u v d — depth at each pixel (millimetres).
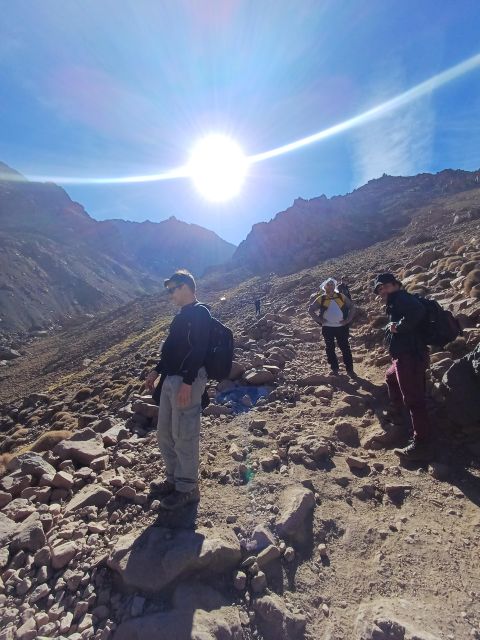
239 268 65438
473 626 2209
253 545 2775
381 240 44812
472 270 8383
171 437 3213
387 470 3877
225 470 3830
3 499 3424
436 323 3957
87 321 104000
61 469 4105
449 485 3547
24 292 138875
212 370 3113
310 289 18047
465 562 2701
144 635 2072
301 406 5586
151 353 21531
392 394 4805
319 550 2854
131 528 2990
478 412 3965
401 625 2115
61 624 2211
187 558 2467
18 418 16703
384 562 2750
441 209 50500
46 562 2637
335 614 2367
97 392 14328
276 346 8891
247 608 2352
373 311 9945
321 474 3803
